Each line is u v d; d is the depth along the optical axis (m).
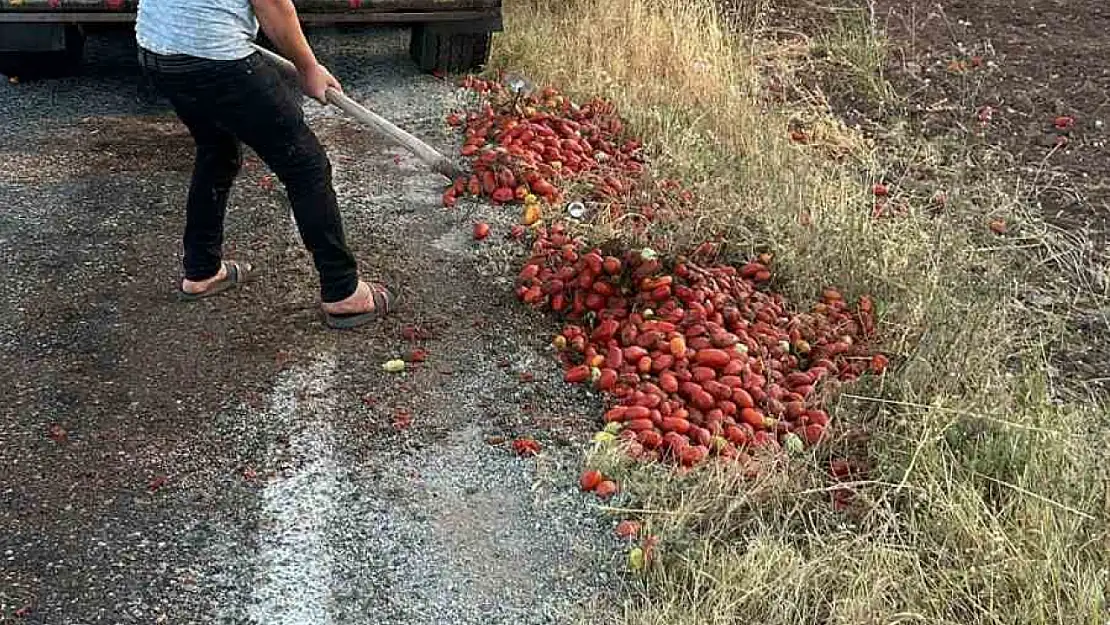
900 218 5.49
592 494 3.74
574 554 3.52
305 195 4.30
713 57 7.10
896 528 3.47
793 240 5.05
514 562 3.49
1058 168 6.32
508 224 5.44
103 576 3.39
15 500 3.66
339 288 4.51
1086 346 4.74
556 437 4.01
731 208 5.27
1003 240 5.45
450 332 4.61
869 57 7.66
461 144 6.23
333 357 4.43
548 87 6.76
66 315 4.62
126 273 4.93
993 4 9.06
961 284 4.81
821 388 4.21
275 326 4.61
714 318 4.48
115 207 5.48
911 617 3.18
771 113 6.54
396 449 3.95
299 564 3.46
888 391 4.18
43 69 6.88
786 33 8.30
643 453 3.87
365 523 3.62
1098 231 5.64
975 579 3.33
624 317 4.56
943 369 4.23
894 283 4.79
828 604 3.28
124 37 7.80
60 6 6.19
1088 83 7.47
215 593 3.35
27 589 3.34
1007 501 3.70
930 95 7.32
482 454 3.93
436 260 5.12
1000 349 4.40
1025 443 3.81
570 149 6.03
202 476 3.80
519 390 4.27
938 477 3.73
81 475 3.78
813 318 4.62
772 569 3.34
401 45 7.79
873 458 3.91
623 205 5.45
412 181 5.83
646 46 7.12
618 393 4.18
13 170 5.81
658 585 3.39
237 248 5.16
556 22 7.74
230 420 4.06
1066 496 3.62
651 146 6.21
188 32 3.94
